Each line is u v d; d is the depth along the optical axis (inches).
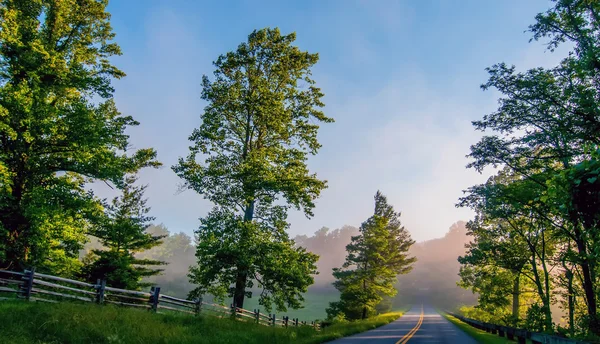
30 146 743.1
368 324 1249.4
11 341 325.4
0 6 738.2
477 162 960.3
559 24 772.0
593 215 244.1
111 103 959.6
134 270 1099.3
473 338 857.5
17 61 738.8
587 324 821.2
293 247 973.2
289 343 605.0
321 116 1043.9
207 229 873.5
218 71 1010.7
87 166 778.2
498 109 887.7
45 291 523.5
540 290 1197.7
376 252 2044.8
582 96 716.0
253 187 885.2
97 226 1013.2
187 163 918.4
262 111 927.7
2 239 709.3
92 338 390.0
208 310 781.9
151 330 456.4
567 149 836.0
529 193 911.7
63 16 839.1
